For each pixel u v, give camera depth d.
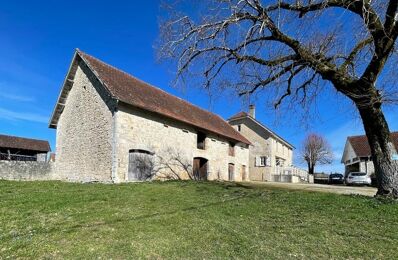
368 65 9.94
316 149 60.69
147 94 21.73
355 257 5.94
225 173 27.66
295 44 10.73
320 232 7.38
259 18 10.09
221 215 8.92
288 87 12.52
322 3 9.47
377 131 10.50
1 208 9.78
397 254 6.07
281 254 6.04
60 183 16.84
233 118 40.91
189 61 10.87
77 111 21.03
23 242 6.55
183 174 22.06
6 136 41.09
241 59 11.04
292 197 11.38
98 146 18.58
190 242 6.62
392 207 9.41
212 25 10.45
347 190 20.11
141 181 18.11
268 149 38.53
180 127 22.22
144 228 7.55
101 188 14.23
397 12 9.32
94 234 7.08
